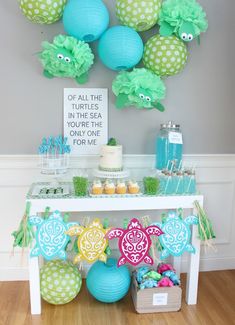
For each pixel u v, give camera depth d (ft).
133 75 6.25
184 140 7.33
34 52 6.59
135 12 6.04
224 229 7.84
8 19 6.44
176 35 6.52
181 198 6.14
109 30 6.22
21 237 5.80
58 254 5.95
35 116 6.82
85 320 6.13
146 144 7.20
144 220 6.20
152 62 6.43
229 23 7.00
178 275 7.38
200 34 6.95
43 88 6.74
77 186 5.97
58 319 6.14
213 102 7.25
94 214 7.38
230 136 7.45
